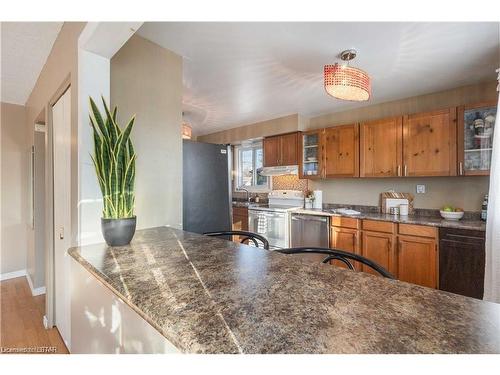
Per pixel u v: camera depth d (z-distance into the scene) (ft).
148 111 5.98
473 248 7.36
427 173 9.05
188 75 8.31
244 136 15.66
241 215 14.98
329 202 13.01
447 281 7.81
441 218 9.30
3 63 7.51
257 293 2.56
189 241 4.78
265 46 6.51
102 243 4.70
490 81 8.70
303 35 6.03
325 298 2.46
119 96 5.44
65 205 6.27
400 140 9.73
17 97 10.43
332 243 10.77
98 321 3.58
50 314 7.26
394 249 8.98
